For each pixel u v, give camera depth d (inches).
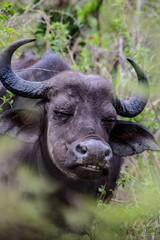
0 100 989.2
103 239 928.9
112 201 1094.4
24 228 950.4
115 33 1603.1
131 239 931.3
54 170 914.7
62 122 866.8
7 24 1218.6
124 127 964.0
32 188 927.7
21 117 917.2
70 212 951.6
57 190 936.9
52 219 957.2
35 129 937.5
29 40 892.6
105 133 880.3
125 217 922.7
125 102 958.4
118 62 1524.4
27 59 1138.0
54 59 1039.0
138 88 968.3
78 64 1489.9
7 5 1093.1
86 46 1588.3
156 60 1411.2
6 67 907.4
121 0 1517.0
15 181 938.7
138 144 979.9
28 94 911.7
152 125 1296.8
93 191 978.7
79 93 869.8
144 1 1625.2
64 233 965.2
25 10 1413.6
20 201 937.5
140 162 1250.6
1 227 948.0
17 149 948.6
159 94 1065.5
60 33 1417.3
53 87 896.3
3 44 1083.9
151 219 973.2
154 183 1175.0
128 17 1544.0
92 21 1756.9
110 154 811.4
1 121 899.4
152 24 1557.6
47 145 901.2
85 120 843.4
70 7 1662.2
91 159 784.9
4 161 941.2
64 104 863.1
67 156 834.2
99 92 877.2
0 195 937.5
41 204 942.4
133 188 1133.7
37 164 948.6
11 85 908.6
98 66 1481.3
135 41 1517.0
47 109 910.4
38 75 1005.2
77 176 860.6
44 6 1595.7
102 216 922.1
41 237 962.1
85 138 808.9
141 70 954.7
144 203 1003.3
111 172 1015.6
